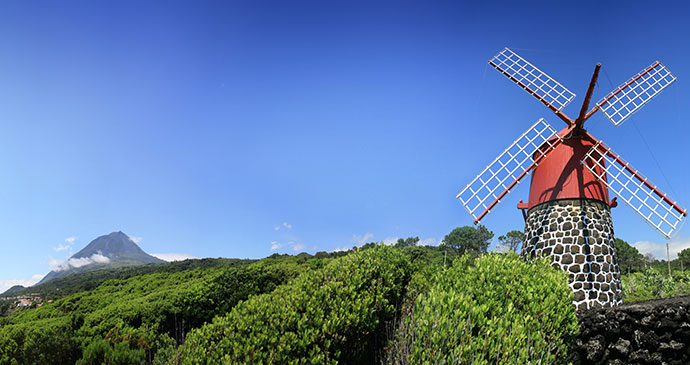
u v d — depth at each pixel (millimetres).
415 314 8414
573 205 14828
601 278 13781
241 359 7844
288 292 10766
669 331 10086
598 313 11141
